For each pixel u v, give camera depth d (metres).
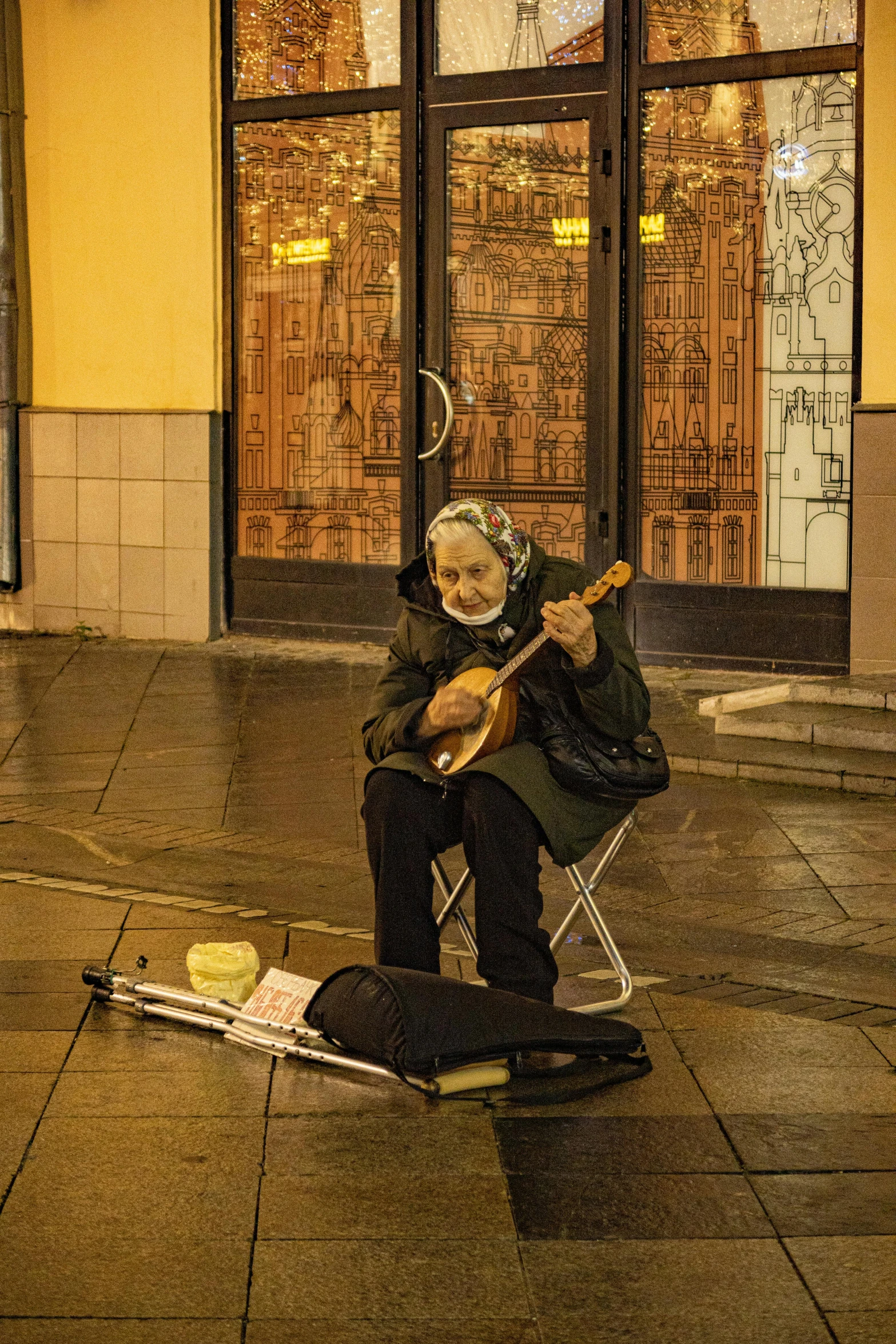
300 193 11.84
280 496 12.13
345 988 4.25
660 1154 3.78
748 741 8.54
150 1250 3.33
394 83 11.46
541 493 11.33
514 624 4.59
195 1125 3.96
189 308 12.07
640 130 10.77
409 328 11.53
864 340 10.04
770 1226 3.43
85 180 12.28
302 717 9.52
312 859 6.71
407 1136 3.89
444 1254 3.31
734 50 10.45
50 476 12.56
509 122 11.12
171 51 11.91
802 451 10.52
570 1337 3.00
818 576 10.52
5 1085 4.22
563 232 11.06
